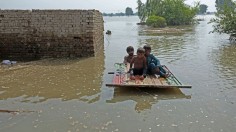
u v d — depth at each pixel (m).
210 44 10.04
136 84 3.99
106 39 12.82
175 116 3.25
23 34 7.07
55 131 2.90
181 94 4.02
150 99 3.82
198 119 3.16
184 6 27.12
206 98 3.85
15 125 3.04
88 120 3.16
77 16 6.97
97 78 5.02
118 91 4.16
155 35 14.95
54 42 7.09
